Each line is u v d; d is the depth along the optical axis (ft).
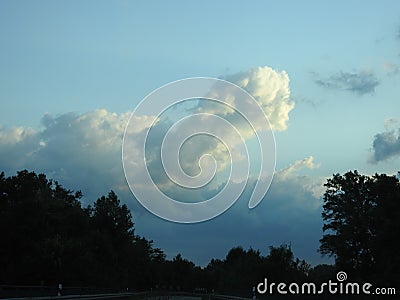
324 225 290.15
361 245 272.92
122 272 498.28
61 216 378.53
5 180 329.72
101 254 447.83
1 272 296.51
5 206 319.47
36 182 358.43
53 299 232.12
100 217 512.22
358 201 284.20
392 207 239.91
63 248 332.39
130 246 536.01
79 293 291.79
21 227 304.09
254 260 474.08
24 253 308.19
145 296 388.16
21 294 204.33
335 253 282.97
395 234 218.59
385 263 224.33
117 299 306.55
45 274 308.40
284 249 388.37
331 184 293.43
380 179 257.34
